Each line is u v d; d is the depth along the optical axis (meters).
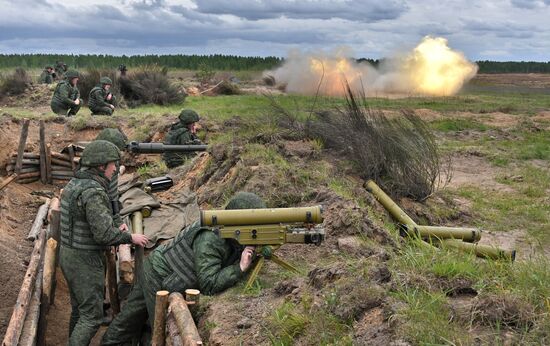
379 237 6.10
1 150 11.68
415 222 7.77
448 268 4.18
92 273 5.60
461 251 5.37
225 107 19.39
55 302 7.28
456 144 15.46
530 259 4.91
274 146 8.11
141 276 5.29
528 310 3.47
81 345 5.52
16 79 23.41
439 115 20.59
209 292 4.85
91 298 5.60
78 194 5.48
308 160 7.95
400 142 8.30
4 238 8.54
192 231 5.05
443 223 8.26
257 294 4.76
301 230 4.91
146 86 21.98
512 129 17.91
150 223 7.05
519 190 10.68
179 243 5.07
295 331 3.90
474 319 3.51
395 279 4.05
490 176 11.89
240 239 4.86
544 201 9.81
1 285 7.07
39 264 6.96
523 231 8.26
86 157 5.55
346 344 3.55
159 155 11.99
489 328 3.43
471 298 3.91
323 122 8.77
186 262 4.98
